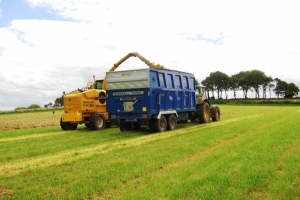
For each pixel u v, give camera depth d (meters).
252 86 119.31
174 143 10.45
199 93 20.00
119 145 10.64
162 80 14.85
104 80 18.97
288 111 31.77
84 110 17.44
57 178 6.42
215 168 6.50
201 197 4.83
